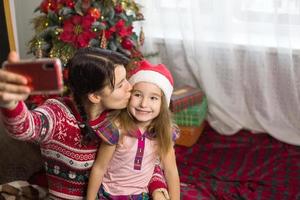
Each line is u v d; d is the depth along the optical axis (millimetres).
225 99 2273
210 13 2102
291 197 1754
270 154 2086
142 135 1155
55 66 720
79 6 1712
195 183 1855
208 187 1832
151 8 2188
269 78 2150
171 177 1245
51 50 1767
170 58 2309
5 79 715
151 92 1106
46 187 1501
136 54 1857
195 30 2131
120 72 1014
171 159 1225
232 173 1932
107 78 977
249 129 2301
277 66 2113
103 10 1744
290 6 1944
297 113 2168
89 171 1137
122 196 1202
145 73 1114
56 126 999
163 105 1146
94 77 968
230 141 2225
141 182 1219
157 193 1207
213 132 2324
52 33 1755
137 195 1217
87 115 1062
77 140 1062
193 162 2023
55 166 1116
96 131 1053
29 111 910
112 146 1087
